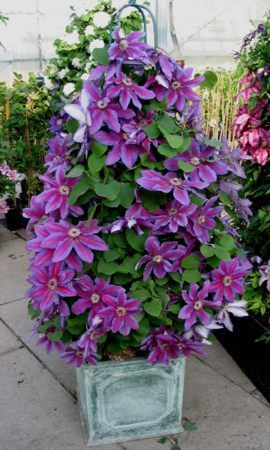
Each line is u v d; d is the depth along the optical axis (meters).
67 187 1.09
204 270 1.18
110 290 1.09
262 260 1.71
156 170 1.11
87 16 2.66
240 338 1.67
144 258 1.09
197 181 1.09
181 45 4.45
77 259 1.08
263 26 1.63
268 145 1.62
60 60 2.75
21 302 2.12
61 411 1.48
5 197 2.97
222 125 3.49
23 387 1.59
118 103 1.08
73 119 1.12
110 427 1.33
